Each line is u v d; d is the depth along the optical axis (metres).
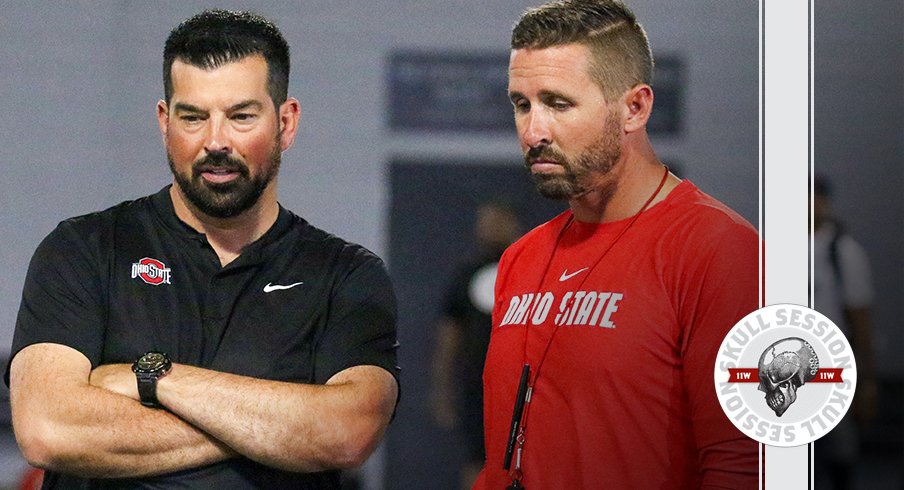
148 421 8.38
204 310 8.88
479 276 20.62
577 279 8.64
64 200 26.86
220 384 8.46
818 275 20.41
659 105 28.09
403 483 27.28
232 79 8.58
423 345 28.05
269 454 8.44
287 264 9.12
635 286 8.26
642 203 8.61
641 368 8.12
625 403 8.12
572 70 8.21
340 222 28.00
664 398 8.12
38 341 8.73
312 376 8.99
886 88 28.72
